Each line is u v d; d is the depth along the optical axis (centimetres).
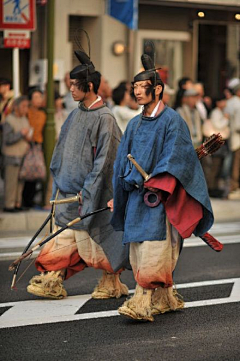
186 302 1329
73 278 1518
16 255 1727
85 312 1259
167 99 2441
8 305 1303
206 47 3206
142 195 1171
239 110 2483
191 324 1194
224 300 1347
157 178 1146
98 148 1295
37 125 2153
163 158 1152
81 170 1305
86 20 2961
